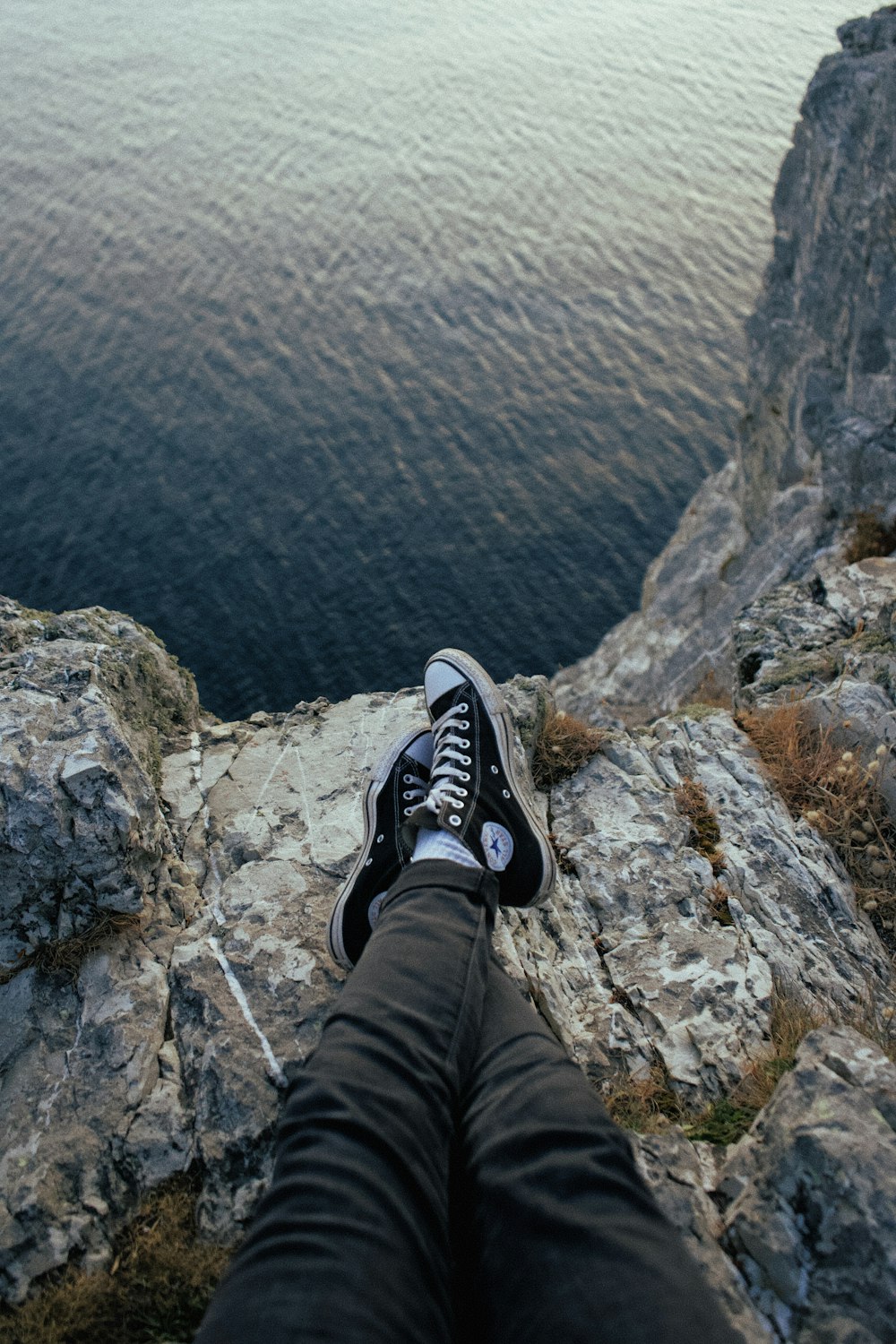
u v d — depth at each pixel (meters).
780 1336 1.78
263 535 36.84
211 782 3.58
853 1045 2.24
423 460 40.12
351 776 3.57
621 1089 2.62
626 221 56.84
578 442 40.41
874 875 3.74
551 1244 1.35
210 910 3.00
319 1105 1.53
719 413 41.44
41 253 56.31
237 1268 1.32
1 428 41.47
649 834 3.62
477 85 83.31
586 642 32.34
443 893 2.10
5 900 2.80
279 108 81.12
